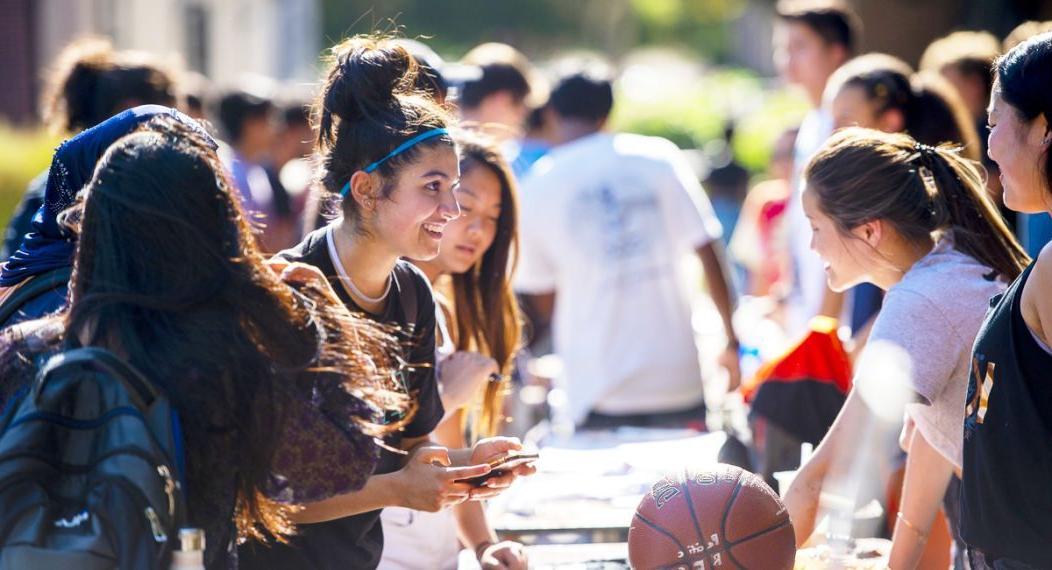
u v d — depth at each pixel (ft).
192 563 12.08
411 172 15.57
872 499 18.90
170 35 91.56
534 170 31.86
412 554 18.83
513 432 33.73
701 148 119.65
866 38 94.48
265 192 42.06
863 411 16.88
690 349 30.86
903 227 17.47
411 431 17.35
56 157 16.14
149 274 12.60
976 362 14.51
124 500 11.88
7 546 11.73
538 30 299.79
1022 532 14.19
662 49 330.13
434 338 17.47
